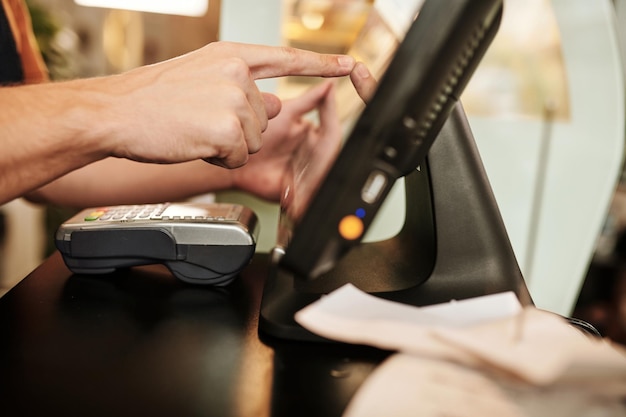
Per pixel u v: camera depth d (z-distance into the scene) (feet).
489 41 0.99
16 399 1.03
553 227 2.57
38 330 1.36
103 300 1.59
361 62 1.57
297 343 1.28
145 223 1.75
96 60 8.07
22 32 3.46
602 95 2.46
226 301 1.61
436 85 0.96
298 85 2.54
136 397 1.04
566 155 2.51
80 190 2.74
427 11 0.96
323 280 1.43
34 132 1.46
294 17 2.44
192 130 1.45
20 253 6.29
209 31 8.32
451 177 1.38
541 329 0.92
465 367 0.90
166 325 1.40
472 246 1.38
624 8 2.88
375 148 0.96
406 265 1.50
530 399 0.83
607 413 0.81
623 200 4.07
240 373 1.14
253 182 2.58
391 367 0.89
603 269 4.16
